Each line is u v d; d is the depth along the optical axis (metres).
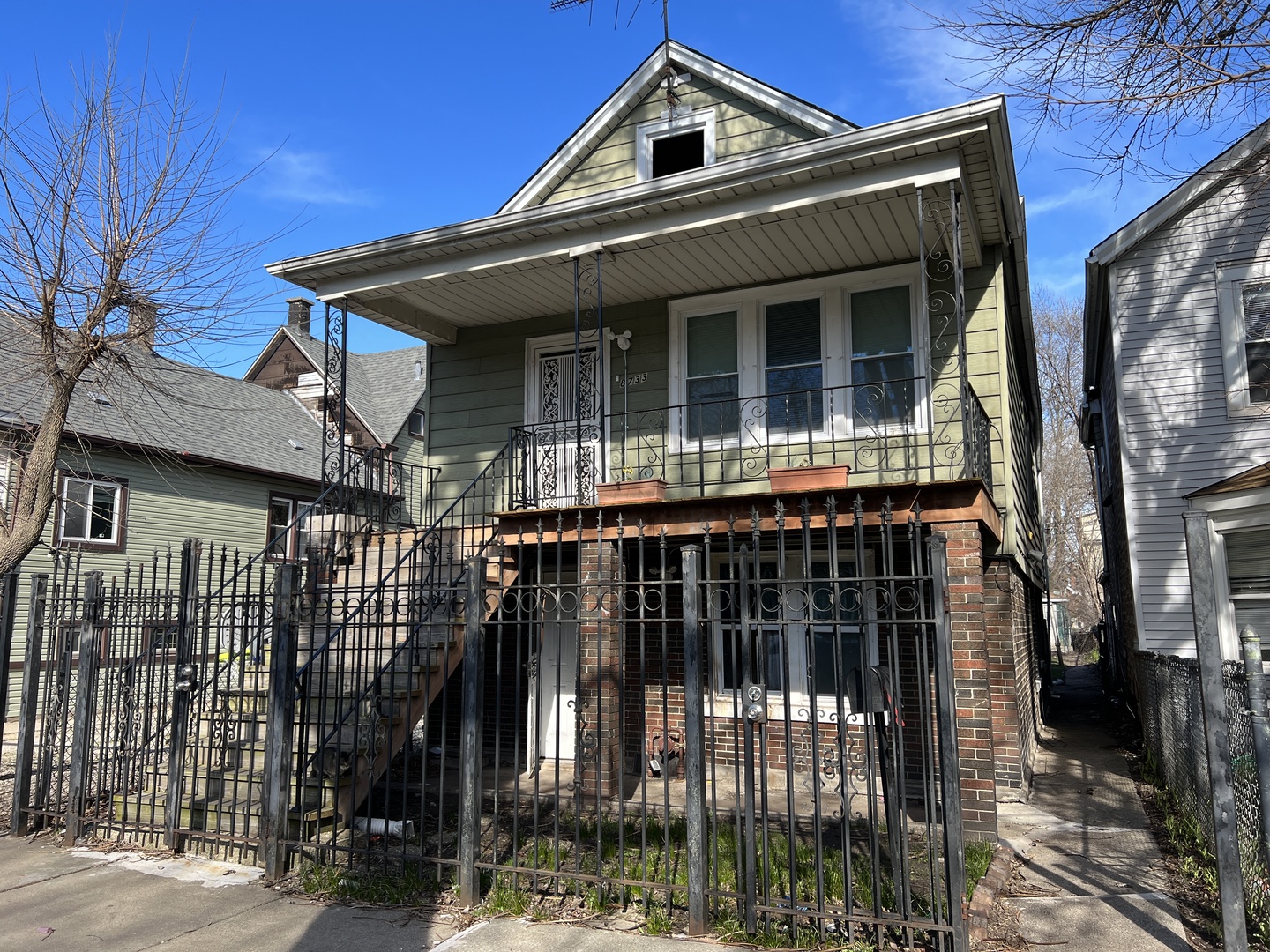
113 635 6.41
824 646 8.87
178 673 5.91
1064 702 17.80
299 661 7.49
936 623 4.04
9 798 7.25
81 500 14.52
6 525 7.15
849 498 6.93
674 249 8.63
